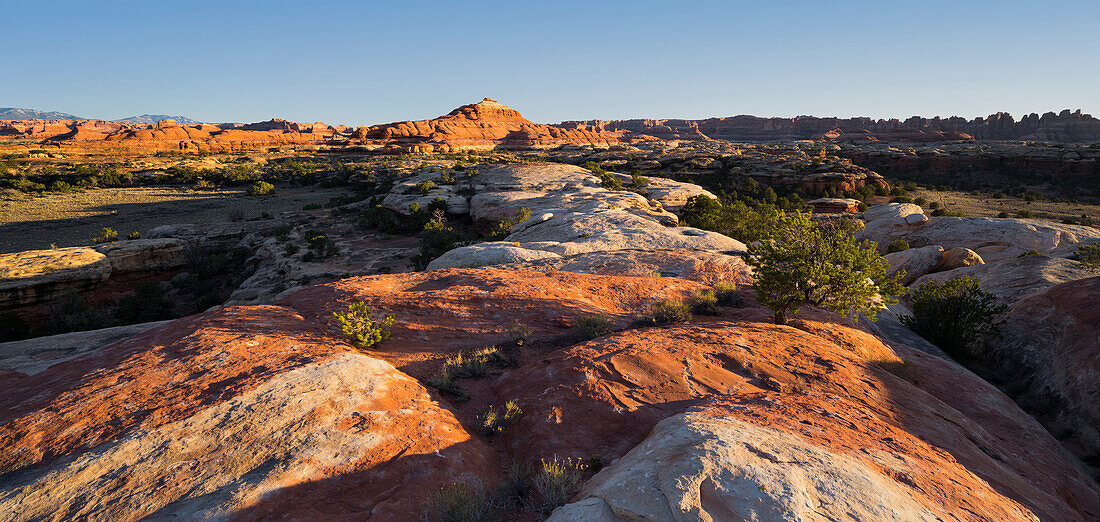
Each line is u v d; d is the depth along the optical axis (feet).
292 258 178.09
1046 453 31.45
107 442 22.36
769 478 16.07
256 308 47.52
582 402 27.37
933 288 63.36
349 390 27.35
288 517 17.38
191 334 38.04
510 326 44.21
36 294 138.31
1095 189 384.47
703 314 51.88
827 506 15.16
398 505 18.35
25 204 329.52
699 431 19.81
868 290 44.78
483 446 25.04
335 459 21.15
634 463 18.33
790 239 47.75
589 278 62.95
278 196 390.83
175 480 19.56
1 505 18.38
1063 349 47.96
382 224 238.27
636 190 261.24
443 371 34.30
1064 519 21.27
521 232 143.74
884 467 19.21
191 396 26.76
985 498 19.21
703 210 176.14
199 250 194.90
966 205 317.42
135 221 289.53
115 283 166.20
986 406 37.11
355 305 40.24
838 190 357.61
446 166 418.92
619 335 38.47
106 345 43.24
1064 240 118.83
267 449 21.70
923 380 39.88
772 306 47.16
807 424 23.18
